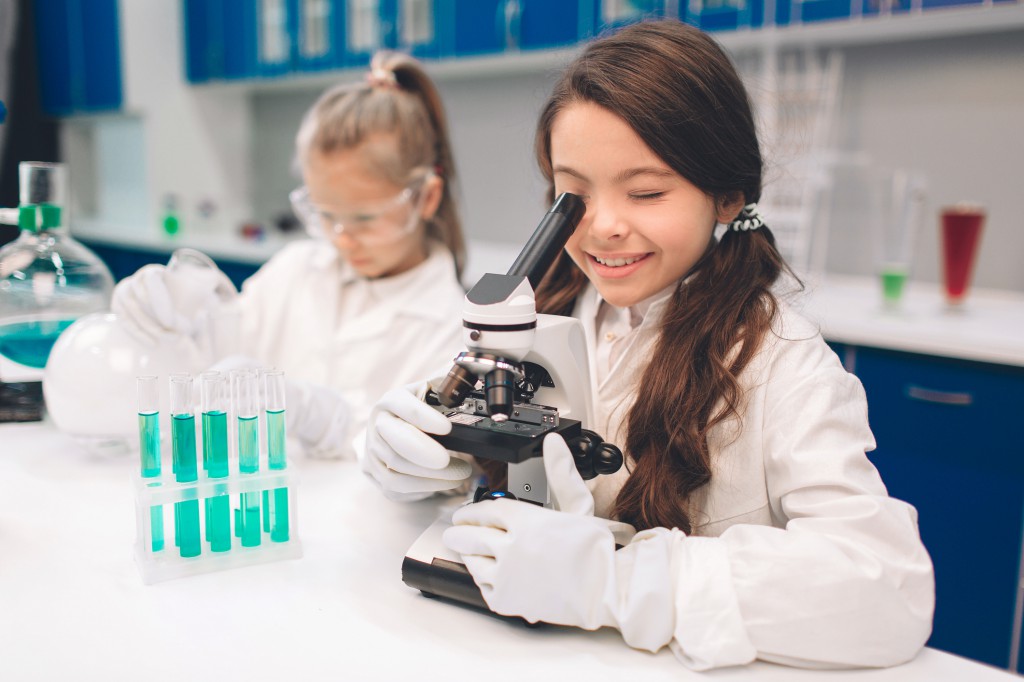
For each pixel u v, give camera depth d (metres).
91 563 0.83
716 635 0.68
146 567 0.79
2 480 1.06
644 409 0.94
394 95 1.58
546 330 0.79
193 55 3.96
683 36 0.91
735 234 1.00
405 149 1.55
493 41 2.81
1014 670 1.79
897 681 0.67
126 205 4.29
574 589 0.70
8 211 1.24
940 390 1.83
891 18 2.08
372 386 1.63
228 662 0.66
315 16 3.40
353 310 1.71
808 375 0.89
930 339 1.83
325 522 0.96
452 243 1.77
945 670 0.69
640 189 0.88
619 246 0.90
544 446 0.74
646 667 0.68
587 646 0.71
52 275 1.23
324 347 1.68
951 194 2.35
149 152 3.95
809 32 2.29
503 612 0.71
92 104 3.99
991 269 2.32
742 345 0.93
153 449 0.83
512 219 3.33
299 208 1.60
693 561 0.72
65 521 0.94
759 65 2.57
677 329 0.95
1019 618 1.78
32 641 0.69
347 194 1.53
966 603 1.84
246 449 0.84
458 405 0.75
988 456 1.79
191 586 0.79
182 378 0.82
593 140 0.86
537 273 0.78
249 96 4.27
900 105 2.39
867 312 2.10
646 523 0.90
